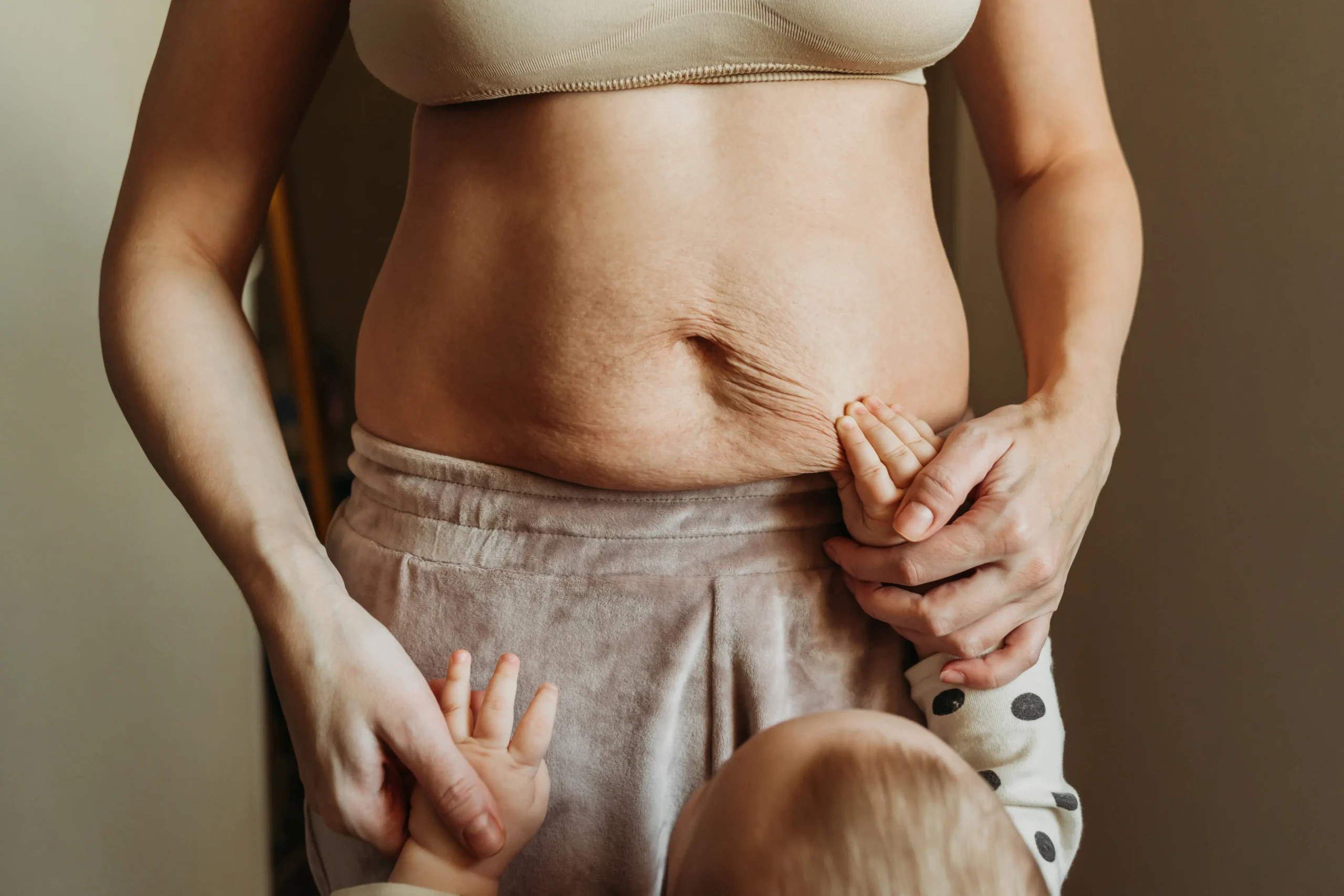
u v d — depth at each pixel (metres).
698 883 0.58
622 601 0.66
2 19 1.12
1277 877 1.10
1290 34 1.04
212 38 0.70
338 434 1.70
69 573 1.20
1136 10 1.22
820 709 0.70
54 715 1.18
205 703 1.36
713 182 0.64
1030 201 0.83
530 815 0.62
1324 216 1.01
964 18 0.66
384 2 0.62
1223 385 1.14
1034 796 0.70
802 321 0.65
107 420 1.24
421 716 0.59
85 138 1.21
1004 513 0.64
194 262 0.71
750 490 0.68
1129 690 1.28
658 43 0.60
